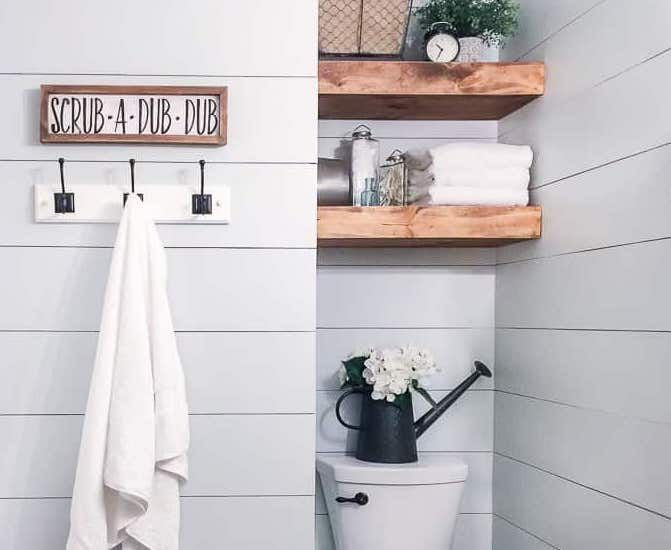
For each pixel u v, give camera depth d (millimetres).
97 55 2129
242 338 2139
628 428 1812
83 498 1910
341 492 2363
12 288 2109
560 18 2195
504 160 2289
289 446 2139
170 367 1984
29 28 2123
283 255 2148
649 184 1743
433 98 2338
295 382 2143
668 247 1670
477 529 2613
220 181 2143
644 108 1769
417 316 2607
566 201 2135
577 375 2055
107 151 2127
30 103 2117
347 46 2420
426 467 2354
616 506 1856
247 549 2127
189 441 2078
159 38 2141
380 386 2377
